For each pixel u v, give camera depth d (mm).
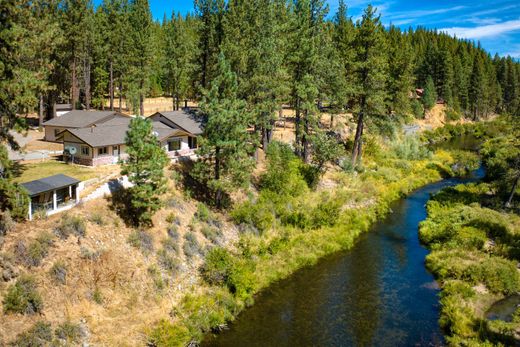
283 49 47750
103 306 22844
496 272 28453
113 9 66688
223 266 28406
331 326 24594
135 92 65250
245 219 36281
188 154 46375
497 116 126062
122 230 28141
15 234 23359
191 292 26516
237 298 26875
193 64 51031
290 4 58844
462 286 27359
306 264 32906
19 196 24750
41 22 31156
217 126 35094
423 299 27578
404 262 33312
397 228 40938
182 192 35875
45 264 22562
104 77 69562
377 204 45562
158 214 31375
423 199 50188
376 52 50531
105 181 32406
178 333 22125
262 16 46031
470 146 85562
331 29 73812
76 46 56125
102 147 40469
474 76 117000
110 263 25047
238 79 43125
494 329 22812
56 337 19812
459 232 35688
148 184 28531
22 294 20312
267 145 48656
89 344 20328
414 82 116312
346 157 56250
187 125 47719
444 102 112500
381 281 30203
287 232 36719
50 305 21047
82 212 27609
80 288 22750
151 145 28594
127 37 64562
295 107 50062
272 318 25516
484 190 49500
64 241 24469
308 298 27844
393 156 63938
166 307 24562
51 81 56625
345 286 29469
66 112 58969
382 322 24953
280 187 41625
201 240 31797
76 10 54594
